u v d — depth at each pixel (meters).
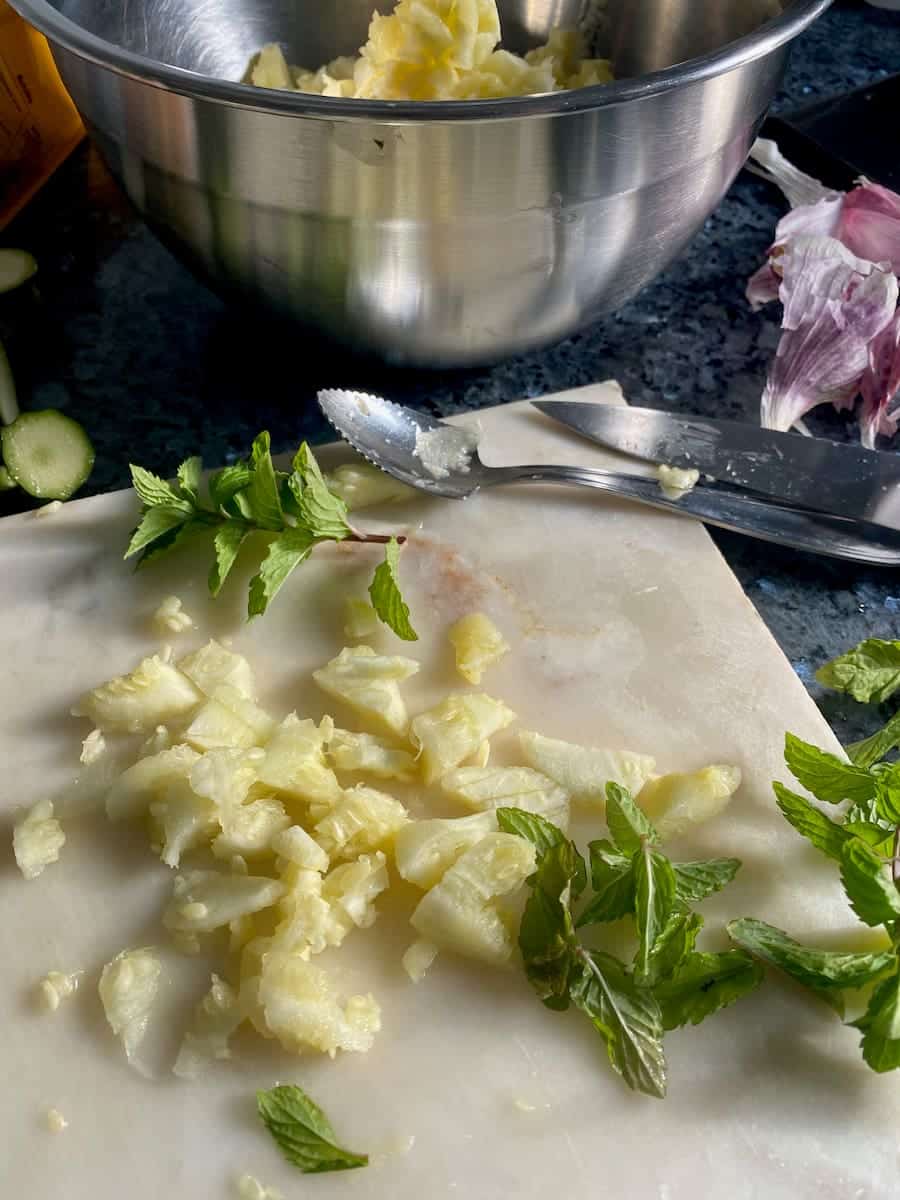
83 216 0.41
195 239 0.30
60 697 0.27
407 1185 0.20
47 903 0.23
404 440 0.31
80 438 0.32
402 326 0.31
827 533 0.29
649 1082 0.21
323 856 0.23
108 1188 0.20
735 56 0.26
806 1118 0.21
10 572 0.29
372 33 0.34
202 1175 0.20
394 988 0.22
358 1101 0.21
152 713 0.26
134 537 0.28
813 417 0.35
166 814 0.24
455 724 0.25
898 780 0.22
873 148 0.42
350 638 0.28
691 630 0.28
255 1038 0.22
